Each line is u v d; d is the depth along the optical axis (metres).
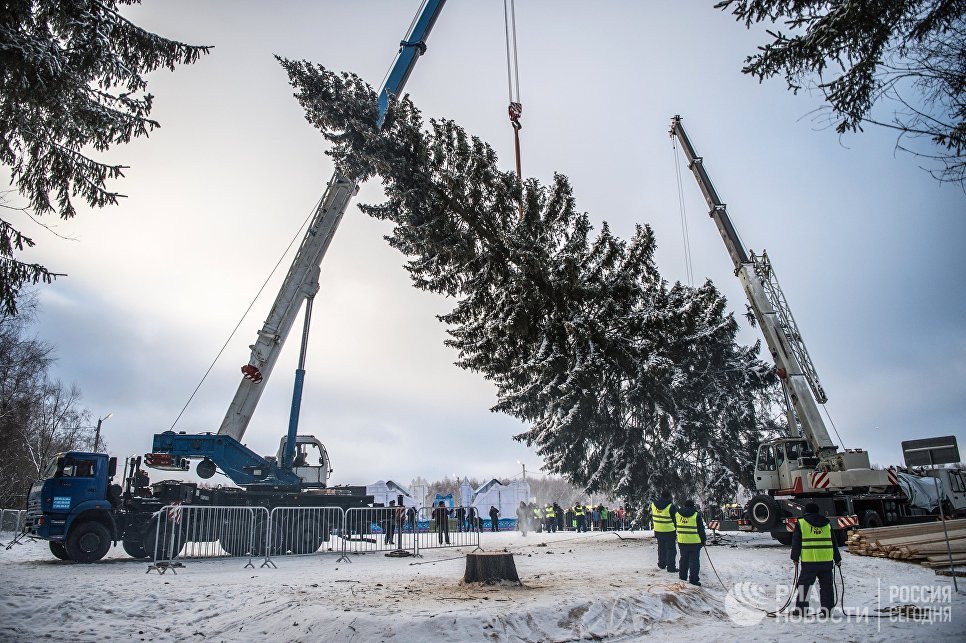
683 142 28.50
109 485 18.22
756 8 8.12
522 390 23.28
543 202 23.00
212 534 18.84
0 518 29.88
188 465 21.38
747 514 21.59
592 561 15.95
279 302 23.14
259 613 8.84
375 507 21.75
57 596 9.94
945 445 11.59
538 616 8.33
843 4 7.41
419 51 27.23
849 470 20.72
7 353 37.34
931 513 23.09
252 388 22.30
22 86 9.75
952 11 7.16
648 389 23.75
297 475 22.56
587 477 26.72
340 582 11.74
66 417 50.25
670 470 24.67
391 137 20.27
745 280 24.73
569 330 21.28
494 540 26.97
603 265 23.05
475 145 20.78
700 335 24.69
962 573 13.73
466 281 22.25
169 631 8.38
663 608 9.57
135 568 15.48
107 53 10.50
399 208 20.98
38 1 10.15
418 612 8.10
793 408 23.81
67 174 11.02
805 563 9.49
